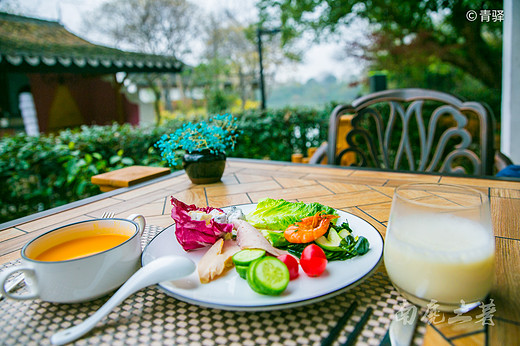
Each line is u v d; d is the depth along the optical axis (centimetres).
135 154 272
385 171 122
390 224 47
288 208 68
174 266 45
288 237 56
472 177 110
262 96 551
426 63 697
